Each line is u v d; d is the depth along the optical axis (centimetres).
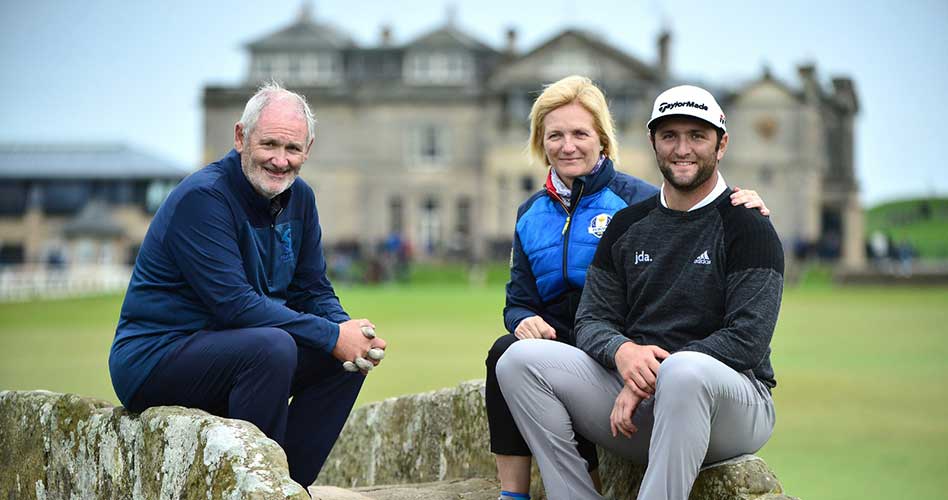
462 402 533
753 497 352
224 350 393
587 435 397
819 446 1086
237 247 412
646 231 388
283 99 414
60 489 437
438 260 5862
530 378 386
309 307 459
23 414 458
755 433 368
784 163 6028
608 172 435
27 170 6569
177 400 404
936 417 1281
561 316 440
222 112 6147
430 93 6131
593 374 387
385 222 6191
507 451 409
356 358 415
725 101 6050
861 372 1742
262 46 6397
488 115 6116
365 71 6456
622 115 5900
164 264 410
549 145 432
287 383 396
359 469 611
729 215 376
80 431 426
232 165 417
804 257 5503
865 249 6412
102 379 1543
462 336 2200
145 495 384
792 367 1817
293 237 437
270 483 335
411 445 567
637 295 388
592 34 5978
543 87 454
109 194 6581
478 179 6138
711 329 376
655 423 351
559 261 432
